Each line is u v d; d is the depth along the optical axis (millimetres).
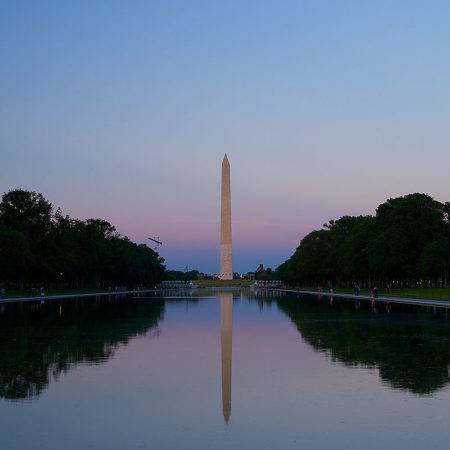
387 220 96812
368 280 123062
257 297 88188
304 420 12094
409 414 12453
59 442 10672
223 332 30234
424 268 83750
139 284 165875
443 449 10117
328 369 18125
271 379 16547
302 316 42000
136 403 13742
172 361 20000
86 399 14141
